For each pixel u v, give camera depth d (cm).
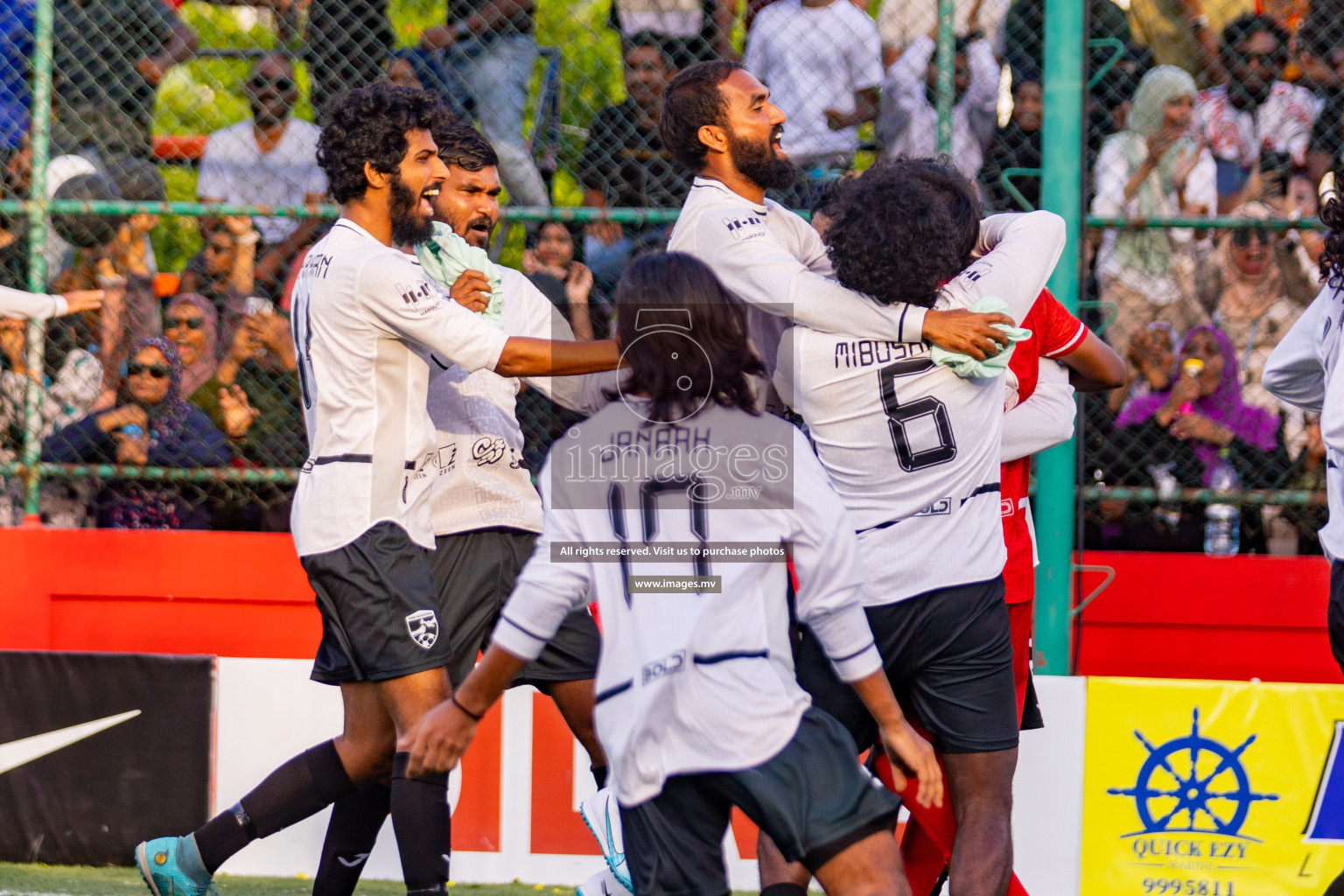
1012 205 1638
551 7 1984
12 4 1656
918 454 967
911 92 1653
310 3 1720
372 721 1098
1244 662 1438
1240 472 1561
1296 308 1608
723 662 798
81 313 1596
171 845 1143
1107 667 1452
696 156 1105
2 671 1408
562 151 1766
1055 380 1130
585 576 814
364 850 1155
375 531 1039
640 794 809
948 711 995
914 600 973
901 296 952
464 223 1182
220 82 1856
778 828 791
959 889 973
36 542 1507
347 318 1015
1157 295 1599
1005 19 1703
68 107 1628
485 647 1217
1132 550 1541
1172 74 1639
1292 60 1669
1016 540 1110
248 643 1496
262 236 1667
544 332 1230
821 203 1197
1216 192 1658
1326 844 1263
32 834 1397
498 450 1205
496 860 1363
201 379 1609
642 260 829
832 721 832
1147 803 1283
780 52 1698
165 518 1606
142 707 1389
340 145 1043
